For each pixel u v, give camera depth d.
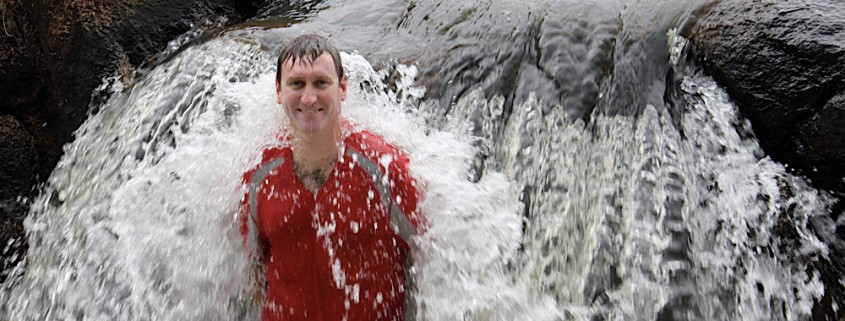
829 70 3.20
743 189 3.28
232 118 3.52
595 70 3.62
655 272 3.14
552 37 3.73
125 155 3.97
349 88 3.59
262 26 4.34
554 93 3.57
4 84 4.90
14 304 4.05
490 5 4.07
